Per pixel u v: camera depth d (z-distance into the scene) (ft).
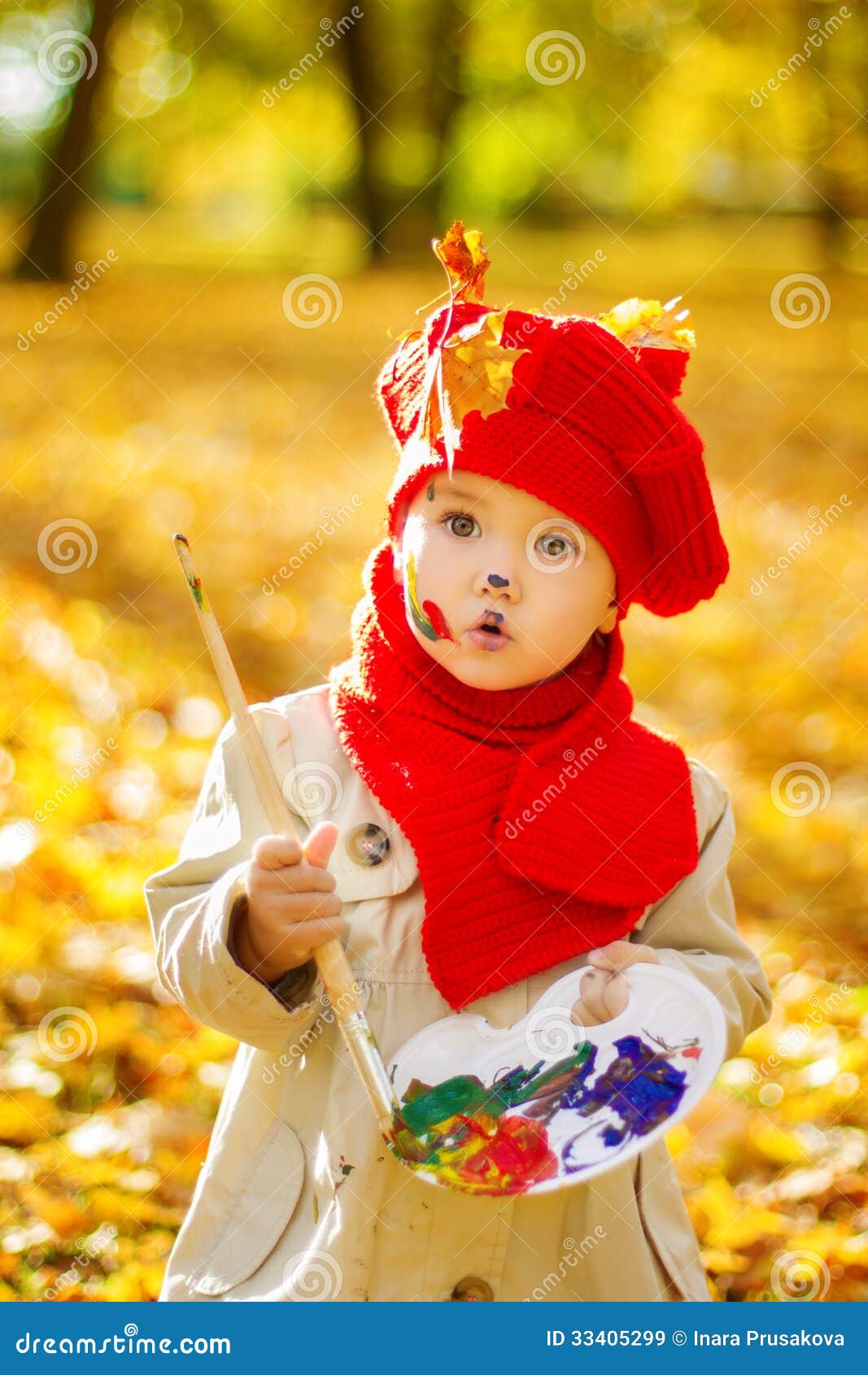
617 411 6.06
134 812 15.44
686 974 6.05
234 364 42.91
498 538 6.04
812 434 36.22
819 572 24.98
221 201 100.94
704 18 70.69
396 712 6.42
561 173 93.09
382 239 78.54
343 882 6.36
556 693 6.48
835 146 72.23
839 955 14.21
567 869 6.22
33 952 12.80
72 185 61.16
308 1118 6.32
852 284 67.87
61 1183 10.48
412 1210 6.11
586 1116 5.74
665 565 6.50
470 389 5.99
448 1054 6.04
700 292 64.13
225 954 5.83
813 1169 11.15
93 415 33.81
